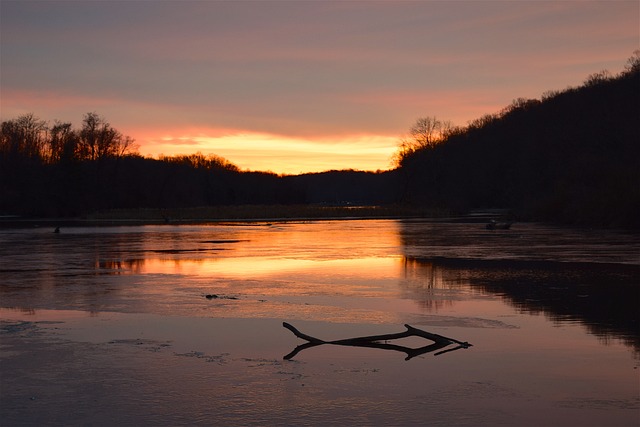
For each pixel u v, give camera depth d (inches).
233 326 623.2
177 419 375.9
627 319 641.6
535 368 469.7
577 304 730.2
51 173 4571.9
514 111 6525.6
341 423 367.2
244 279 973.8
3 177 4468.5
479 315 669.3
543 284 896.9
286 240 1891.0
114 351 525.7
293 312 693.9
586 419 369.1
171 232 2411.4
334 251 1478.8
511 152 5457.7
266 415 380.8
